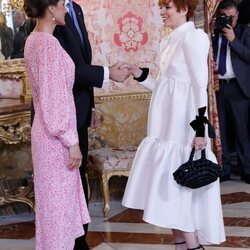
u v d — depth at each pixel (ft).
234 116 18.53
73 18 11.32
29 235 14.44
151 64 17.63
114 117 17.57
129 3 17.25
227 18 17.88
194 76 9.84
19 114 14.25
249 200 16.60
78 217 9.97
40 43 9.21
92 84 10.69
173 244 13.19
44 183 9.50
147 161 10.52
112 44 17.24
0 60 15.90
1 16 15.84
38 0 9.34
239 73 18.21
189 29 10.23
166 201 10.06
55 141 9.40
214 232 10.18
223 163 18.88
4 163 16.48
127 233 14.16
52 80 9.11
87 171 16.49
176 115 10.12
